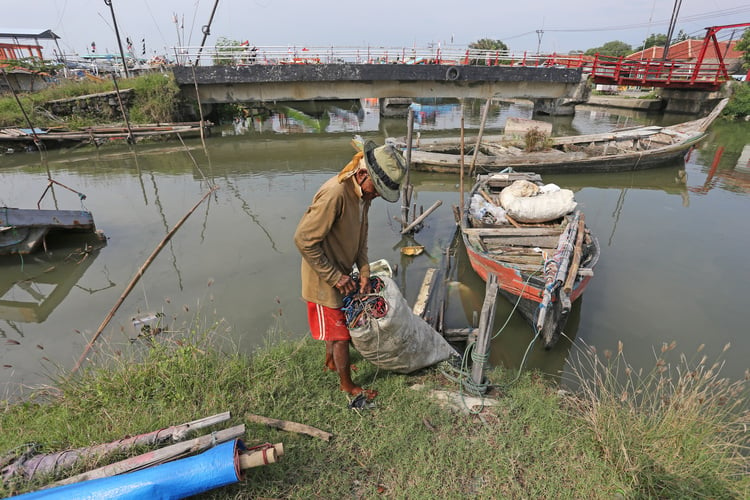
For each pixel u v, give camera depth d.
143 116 18.53
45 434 2.64
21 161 13.93
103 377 3.12
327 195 2.31
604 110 31.75
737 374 4.32
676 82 24.41
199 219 8.63
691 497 2.32
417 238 8.00
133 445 2.44
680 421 2.67
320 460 2.54
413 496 2.37
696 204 10.10
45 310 5.41
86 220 7.19
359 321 2.84
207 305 5.48
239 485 2.29
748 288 6.08
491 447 2.72
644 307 5.59
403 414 2.97
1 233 6.51
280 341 4.26
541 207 6.84
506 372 3.80
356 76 20.16
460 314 5.52
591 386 4.22
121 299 4.73
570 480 2.51
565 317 4.45
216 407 2.89
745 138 18.70
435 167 12.14
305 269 2.69
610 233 8.18
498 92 23.20
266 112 26.73
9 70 20.19
